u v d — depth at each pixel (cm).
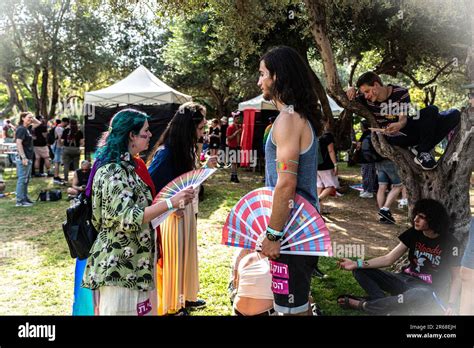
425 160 418
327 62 438
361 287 411
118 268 239
